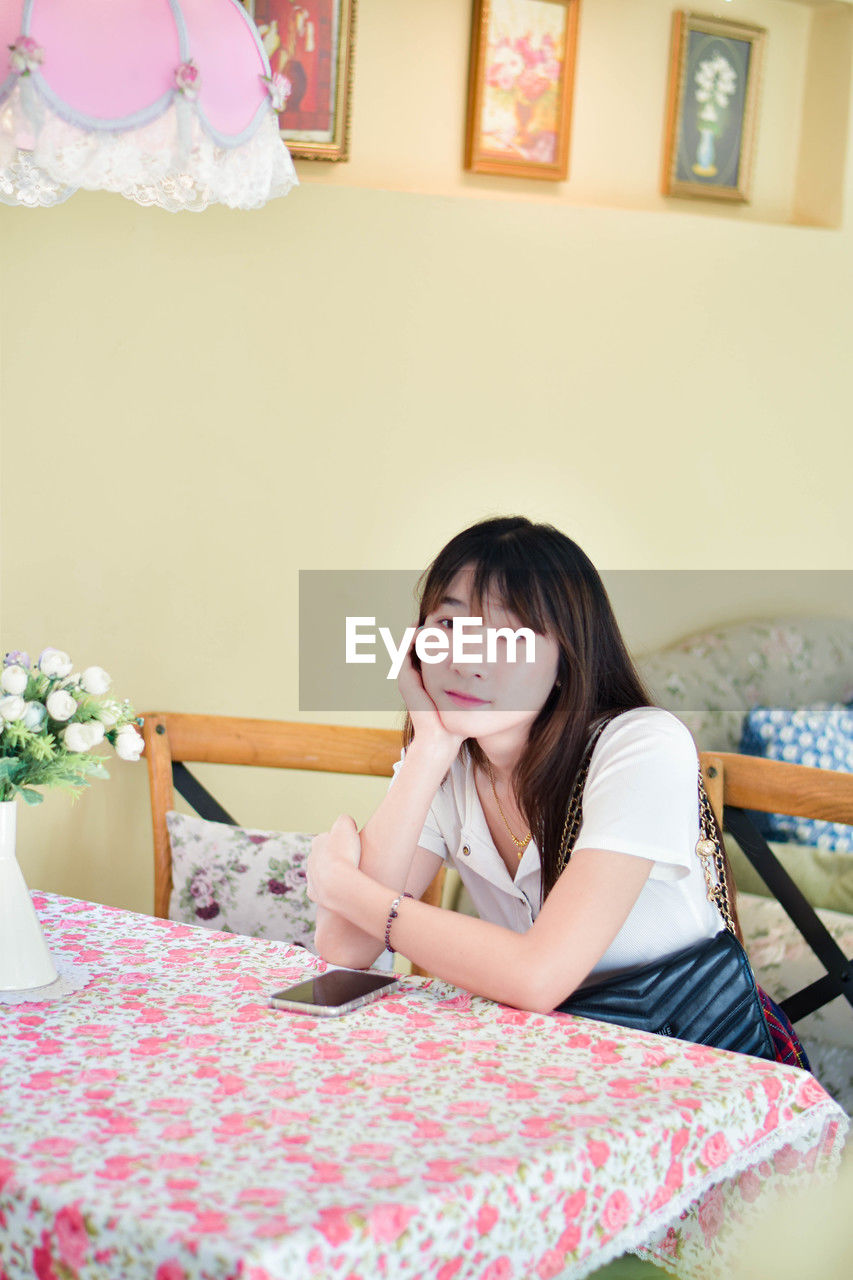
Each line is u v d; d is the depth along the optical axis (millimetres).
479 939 1416
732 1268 983
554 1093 1125
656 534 3611
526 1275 938
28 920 1429
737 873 3250
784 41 3814
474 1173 921
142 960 1570
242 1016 1346
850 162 3781
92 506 2984
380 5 3289
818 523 3861
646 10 3602
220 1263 773
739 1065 1227
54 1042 1240
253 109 1639
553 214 3365
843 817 2062
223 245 3037
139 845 3051
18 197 1858
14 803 1427
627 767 1503
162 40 1499
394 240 3182
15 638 2945
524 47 3398
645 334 3525
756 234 3664
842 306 3814
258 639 3127
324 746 2596
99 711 1492
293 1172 917
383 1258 836
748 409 3707
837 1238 1024
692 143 3680
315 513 3154
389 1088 1126
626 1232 1016
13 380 2914
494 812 1741
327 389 3145
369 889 1513
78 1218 849
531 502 3404
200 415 3047
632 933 1565
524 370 3361
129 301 2980
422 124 3359
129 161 1550
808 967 2840
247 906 2389
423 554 3271
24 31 1425
